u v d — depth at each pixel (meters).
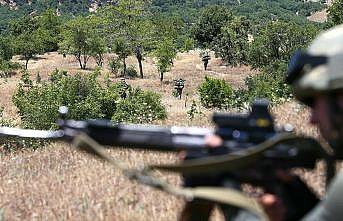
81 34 123.88
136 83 105.50
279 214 3.91
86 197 11.73
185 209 4.17
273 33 100.56
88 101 44.56
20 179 15.70
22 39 137.25
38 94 44.19
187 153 3.97
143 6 131.38
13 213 11.56
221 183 3.81
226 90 56.50
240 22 128.25
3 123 41.75
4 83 98.50
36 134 4.41
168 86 101.88
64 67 125.25
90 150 4.00
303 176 8.91
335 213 3.43
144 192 11.16
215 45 127.50
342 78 3.59
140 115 41.03
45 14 190.12
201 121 25.28
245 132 3.88
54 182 14.07
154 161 13.31
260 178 3.83
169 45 107.62
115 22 126.44
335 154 3.87
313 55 3.77
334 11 87.75
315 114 3.86
